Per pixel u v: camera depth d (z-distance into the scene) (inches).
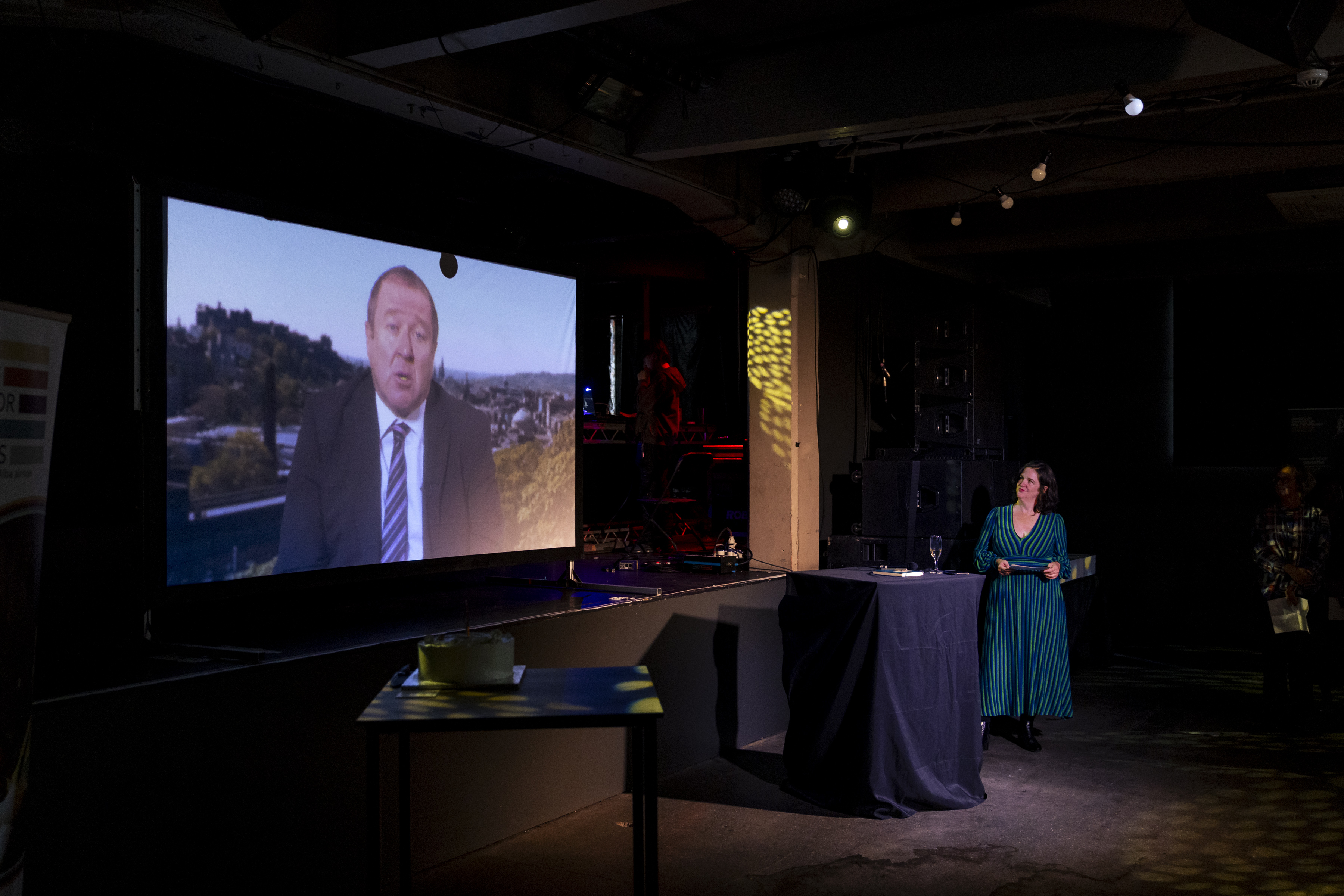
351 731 125.9
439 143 219.8
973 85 170.4
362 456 149.0
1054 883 131.7
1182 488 361.1
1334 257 297.6
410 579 198.5
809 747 170.2
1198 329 359.6
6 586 77.7
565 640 160.6
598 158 188.5
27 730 80.5
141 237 118.5
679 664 186.2
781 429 234.5
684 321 369.7
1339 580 228.8
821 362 243.4
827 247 247.6
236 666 114.3
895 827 154.6
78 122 160.9
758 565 237.6
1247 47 141.1
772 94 183.6
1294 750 199.3
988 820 157.8
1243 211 266.2
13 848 78.5
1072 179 233.5
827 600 168.4
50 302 155.2
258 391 133.6
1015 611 195.8
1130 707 238.5
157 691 103.9
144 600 118.9
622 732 172.7
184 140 194.4
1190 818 158.7
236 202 131.0
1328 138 208.4
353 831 126.2
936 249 300.8
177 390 123.6
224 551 129.1
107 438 160.1
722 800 168.4
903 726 161.0
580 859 140.6
